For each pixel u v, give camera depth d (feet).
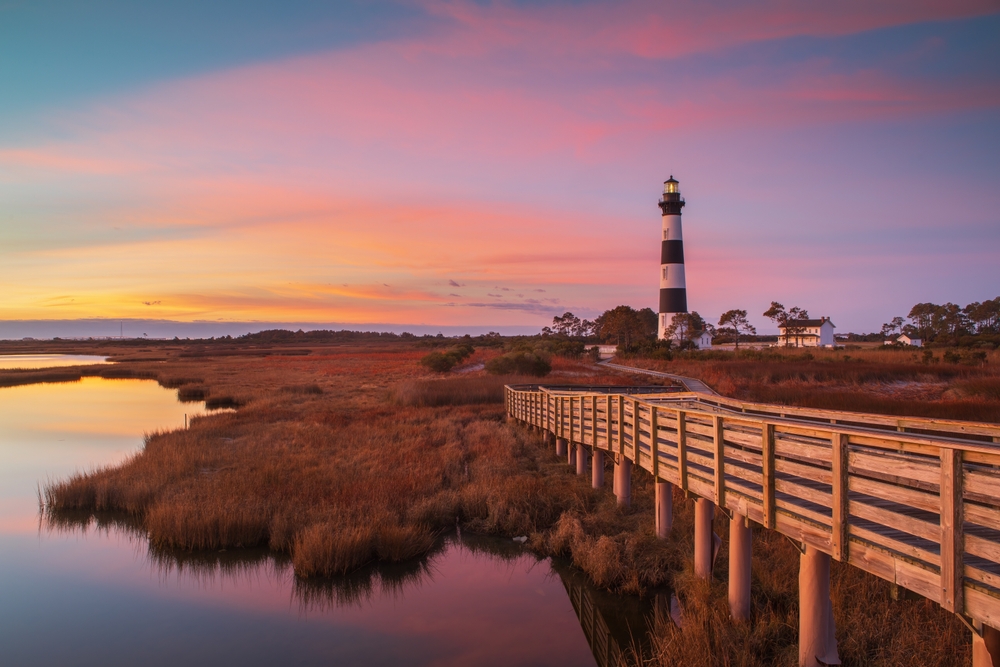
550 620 30.99
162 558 39.14
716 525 37.09
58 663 27.09
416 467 55.62
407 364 216.13
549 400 64.34
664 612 30.60
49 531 44.29
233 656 27.73
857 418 29.17
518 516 43.96
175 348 446.19
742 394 98.12
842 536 18.81
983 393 89.86
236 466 56.49
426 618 31.27
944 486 15.07
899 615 24.80
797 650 23.88
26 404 120.88
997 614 13.87
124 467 56.80
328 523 39.06
